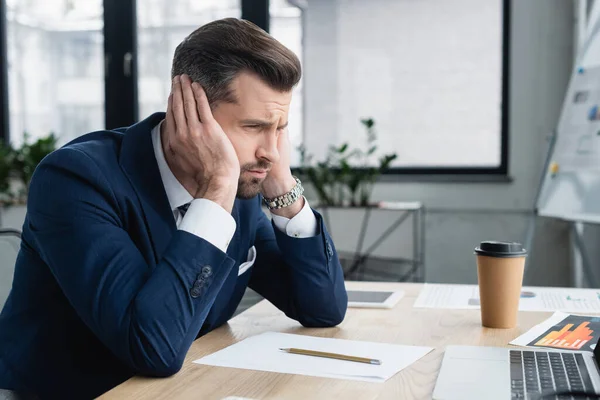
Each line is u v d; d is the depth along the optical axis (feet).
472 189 12.48
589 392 2.65
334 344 3.62
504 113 12.27
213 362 3.30
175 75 3.77
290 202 4.28
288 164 4.33
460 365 3.11
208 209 3.47
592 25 10.36
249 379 3.02
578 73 10.45
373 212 12.28
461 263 12.59
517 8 12.06
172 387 2.96
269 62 3.57
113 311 3.24
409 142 12.85
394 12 12.70
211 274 3.34
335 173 12.41
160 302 3.21
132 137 3.83
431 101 12.71
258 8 13.26
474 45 12.41
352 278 12.28
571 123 10.37
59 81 14.57
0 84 14.74
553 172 10.53
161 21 13.85
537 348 3.49
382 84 12.89
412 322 4.18
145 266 3.48
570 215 9.89
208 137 3.60
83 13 14.30
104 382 3.77
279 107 3.67
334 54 13.05
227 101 3.61
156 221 3.71
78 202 3.48
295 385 2.93
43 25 14.53
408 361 3.26
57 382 3.73
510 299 3.92
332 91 13.12
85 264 3.35
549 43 11.95
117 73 14.07
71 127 14.61
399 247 12.26
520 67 12.11
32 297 3.81
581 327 3.89
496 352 3.34
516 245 3.93
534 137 12.12
